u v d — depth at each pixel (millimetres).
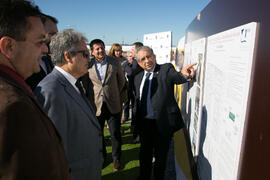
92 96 2572
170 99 2209
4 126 533
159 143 2266
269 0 787
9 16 665
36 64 807
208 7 1939
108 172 2955
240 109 985
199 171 1900
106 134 4293
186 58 3318
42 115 703
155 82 2188
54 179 642
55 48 1343
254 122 881
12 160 543
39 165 593
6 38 670
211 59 1601
